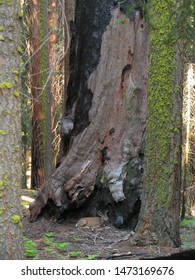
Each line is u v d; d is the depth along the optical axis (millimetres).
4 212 4395
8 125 4402
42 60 11016
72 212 7523
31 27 12250
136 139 7367
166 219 6066
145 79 7402
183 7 4812
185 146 12477
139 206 7160
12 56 4434
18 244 4477
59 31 12383
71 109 7938
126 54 7434
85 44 7719
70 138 7828
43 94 10828
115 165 7367
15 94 4453
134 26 7418
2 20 4379
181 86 6074
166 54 5965
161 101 6016
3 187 4379
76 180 7414
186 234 7207
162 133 6031
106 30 7551
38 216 7617
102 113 7504
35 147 12828
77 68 7855
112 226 7238
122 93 7461
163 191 6062
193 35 4965
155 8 5988
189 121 12258
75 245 6273
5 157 4391
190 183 14016
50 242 6238
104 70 7547
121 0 7465
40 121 12609
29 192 10773
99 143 7496
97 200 7473
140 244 6137
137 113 7387
